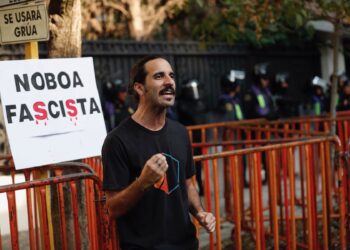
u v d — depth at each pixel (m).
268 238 5.79
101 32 11.62
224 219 6.18
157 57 3.04
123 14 11.73
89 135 3.78
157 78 2.98
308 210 4.97
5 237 5.96
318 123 7.75
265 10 6.84
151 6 11.59
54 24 4.20
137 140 2.98
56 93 3.67
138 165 2.96
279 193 5.90
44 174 3.90
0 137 8.43
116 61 10.50
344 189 5.12
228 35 7.57
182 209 3.05
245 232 6.18
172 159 3.04
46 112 3.61
